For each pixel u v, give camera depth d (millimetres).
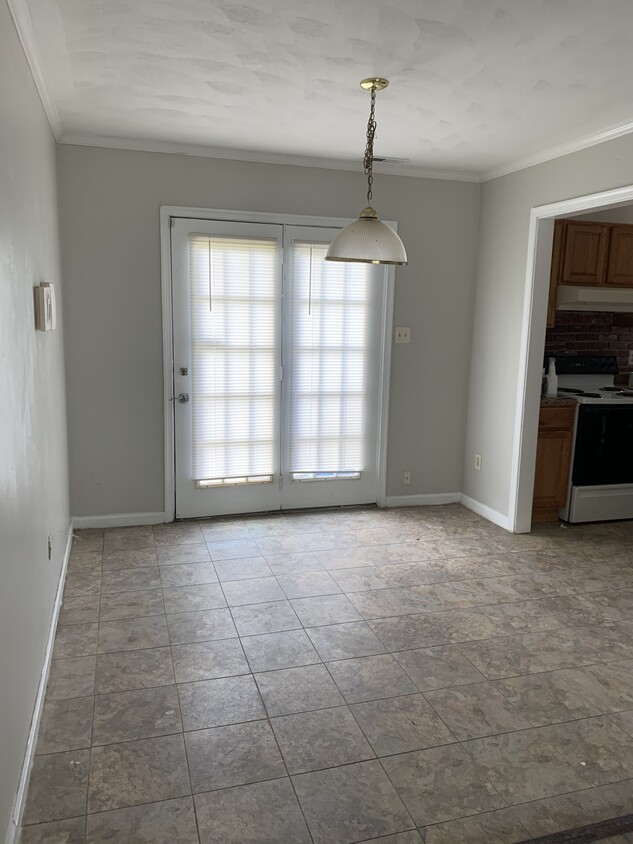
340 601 3176
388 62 2518
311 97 2943
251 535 4043
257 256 4082
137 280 3902
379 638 2830
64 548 3451
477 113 3107
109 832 1760
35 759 2031
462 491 4848
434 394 4645
